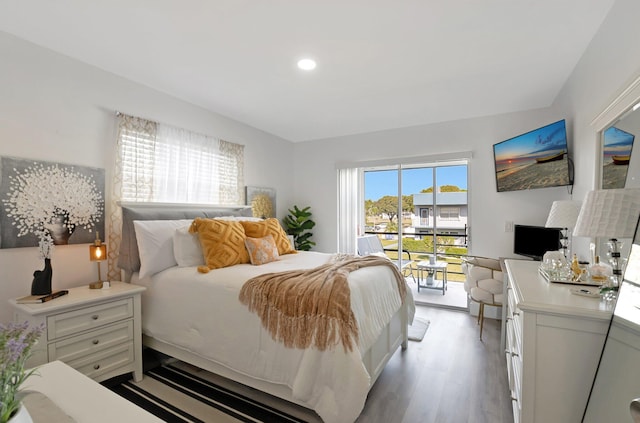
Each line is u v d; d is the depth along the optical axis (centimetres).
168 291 225
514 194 359
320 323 165
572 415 126
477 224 378
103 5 172
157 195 289
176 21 188
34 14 181
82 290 218
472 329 326
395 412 189
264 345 181
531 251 319
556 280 165
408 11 178
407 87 287
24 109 210
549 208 342
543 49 221
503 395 206
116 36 204
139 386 216
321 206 486
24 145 210
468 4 172
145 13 179
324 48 219
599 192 142
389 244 478
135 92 274
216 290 204
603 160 188
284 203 481
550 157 286
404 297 258
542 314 130
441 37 205
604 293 135
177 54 228
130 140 268
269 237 285
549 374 129
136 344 223
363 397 155
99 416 82
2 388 63
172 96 305
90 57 233
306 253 321
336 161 471
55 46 218
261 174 431
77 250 238
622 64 160
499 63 242
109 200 257
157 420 81
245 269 232
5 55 201
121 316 214
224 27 193
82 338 194
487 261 304
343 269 207
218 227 252
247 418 183
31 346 72
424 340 298
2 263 201
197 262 248
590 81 212
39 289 195
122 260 248
